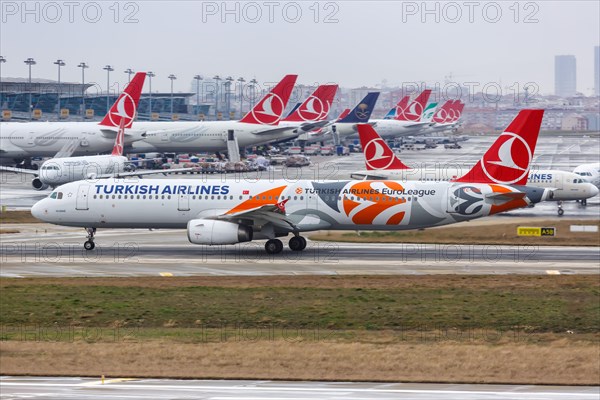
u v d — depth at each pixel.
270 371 129.62
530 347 147.38
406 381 124.88
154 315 178.50
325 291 199.00
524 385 123.38
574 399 115.12
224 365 133.00
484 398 115.25
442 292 198.88
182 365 133.25
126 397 113.94
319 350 142.38
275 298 192.00
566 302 189.50
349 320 174.75
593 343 154.75
